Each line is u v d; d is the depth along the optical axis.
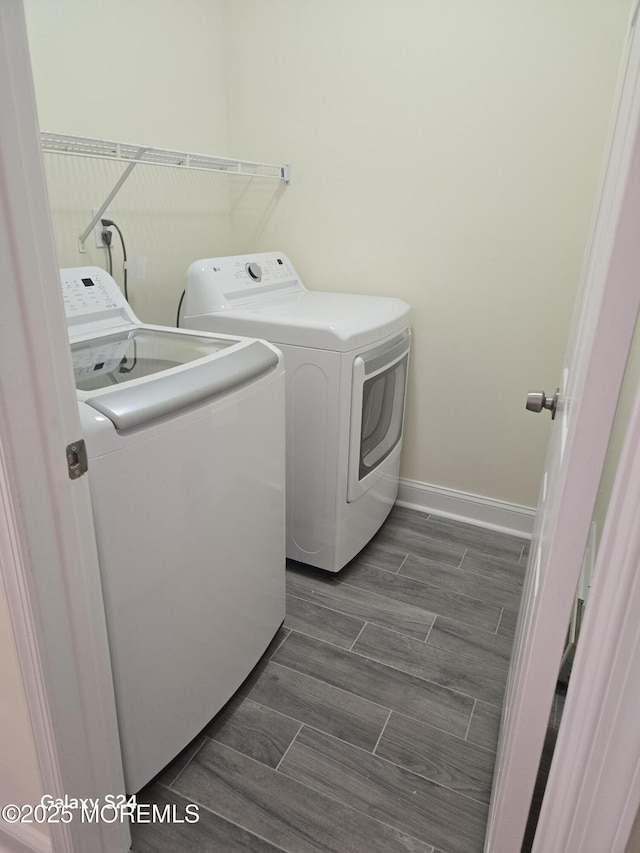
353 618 1.95
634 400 0.52
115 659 1.16
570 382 0.93
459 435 2.46
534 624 0.73
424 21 2.04
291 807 1.34
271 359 1.51
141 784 1.30
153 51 2.05
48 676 0.94
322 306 2.17
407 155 2.21
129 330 1.74
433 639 1.86
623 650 0.58
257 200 2.57
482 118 2.05
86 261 1.95
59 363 0.84
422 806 1.34
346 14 2.15
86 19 1.79
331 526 2.04
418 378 2.47
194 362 1.36
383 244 2.37
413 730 1.54
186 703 1.39
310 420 1.95
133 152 2.01
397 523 2.54
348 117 2.27
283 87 2.35
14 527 0.84
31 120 0.73
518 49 1.93
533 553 1.31
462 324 2.32
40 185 0.76
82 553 0.96
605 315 0.54
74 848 1.08
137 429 1.10
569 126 1.94
